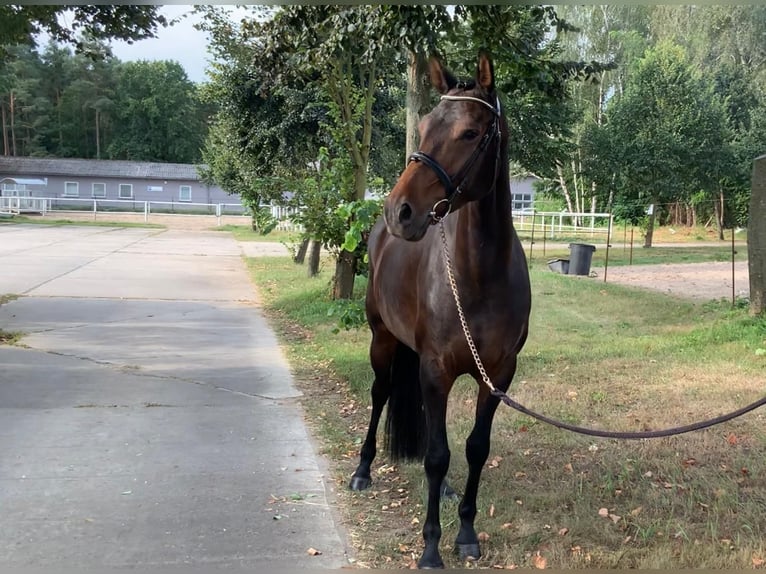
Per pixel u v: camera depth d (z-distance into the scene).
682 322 9.44
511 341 3.04
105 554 3.10
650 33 36.50
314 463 4.30
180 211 50.62
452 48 8.81
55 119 75.19
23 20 8.71
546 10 6.56
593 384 6.13
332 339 8.20
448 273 2.96
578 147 27.02
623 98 28.72
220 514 3.53
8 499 3.64
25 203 47.59
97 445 4.49
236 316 10.06
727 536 3.27
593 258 20.83
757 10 32.81
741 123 31.09
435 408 3.08
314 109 13.73
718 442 4.53
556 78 7.29
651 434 2.74
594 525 3.37
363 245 9.46
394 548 3.21
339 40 6.59
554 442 4.59
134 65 74.94
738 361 6.88
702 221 36.28
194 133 75.56
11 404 5.34
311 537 3.31
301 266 17.34
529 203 50.88
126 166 56.25
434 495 3.06
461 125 2.62
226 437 4.72
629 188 29.12
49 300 10.77
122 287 12.54
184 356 7.30
